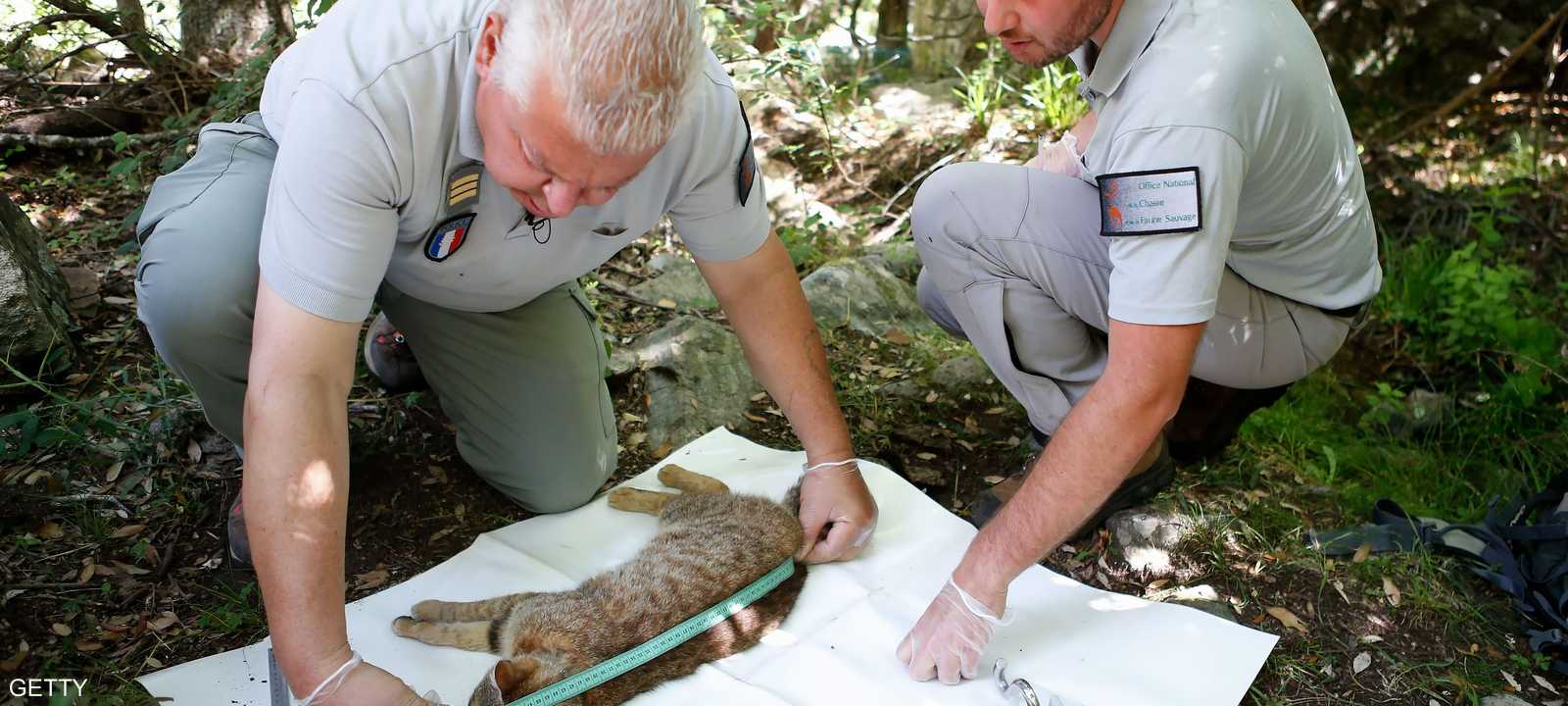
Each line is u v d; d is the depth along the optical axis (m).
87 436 3.19
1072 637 2.71
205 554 2.89
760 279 2.78
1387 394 4.33
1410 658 2.77
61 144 4.68
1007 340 3.07
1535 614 2.88
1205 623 2.76
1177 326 2.26
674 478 3.24
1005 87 5.88
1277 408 4.14
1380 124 6.59
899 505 3.18
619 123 1.80
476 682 2.53
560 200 1.94
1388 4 6.78
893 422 3.75
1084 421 2.31
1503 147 6.43
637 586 2.64
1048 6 2.35
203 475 3.14
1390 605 2.93
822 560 2.92
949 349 4.23
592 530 3.08
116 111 4.90
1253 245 2.76
